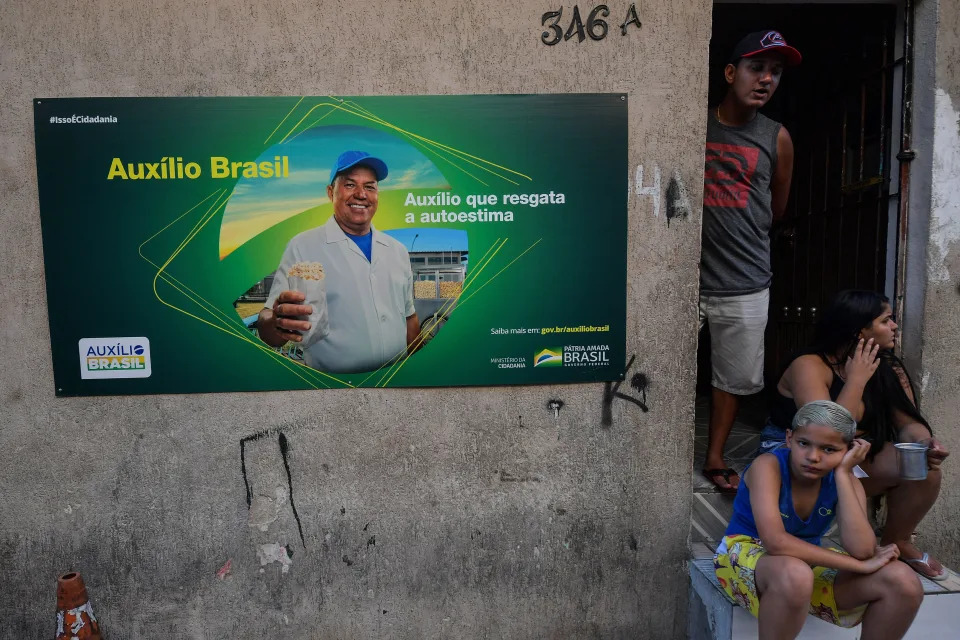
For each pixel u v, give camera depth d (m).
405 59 2.54
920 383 2.86
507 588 2.76
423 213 2.60
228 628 2.71
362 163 2.56
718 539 2.92
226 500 2.65
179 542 2.66
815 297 3.79
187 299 2.56
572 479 2.74
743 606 2.34
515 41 2.56
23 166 2.48
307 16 2.50
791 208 4.10
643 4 2.58
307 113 2.53
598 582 2.78
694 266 2.68
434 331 2.64
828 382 2.61
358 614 2.73
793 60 2.85
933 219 2.79
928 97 2.78
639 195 2.64
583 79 2.60
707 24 2.60
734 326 3.03
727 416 3.09
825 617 2.29
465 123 2.57
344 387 2.64
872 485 2.66
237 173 2.53
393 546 2.71
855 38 3.32
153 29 2.47
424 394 2.67
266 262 2.57
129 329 2.56
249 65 2.50
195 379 2.59
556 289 2.65
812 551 2.14
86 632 2.56
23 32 2.44
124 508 2.63
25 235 2.51
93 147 2.48
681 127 2.63
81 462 2.60
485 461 2.71
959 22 2.72
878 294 2.57
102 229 2.51
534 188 2.61
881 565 2.12
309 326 2.60
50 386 2.56
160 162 2.51
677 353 2.71
